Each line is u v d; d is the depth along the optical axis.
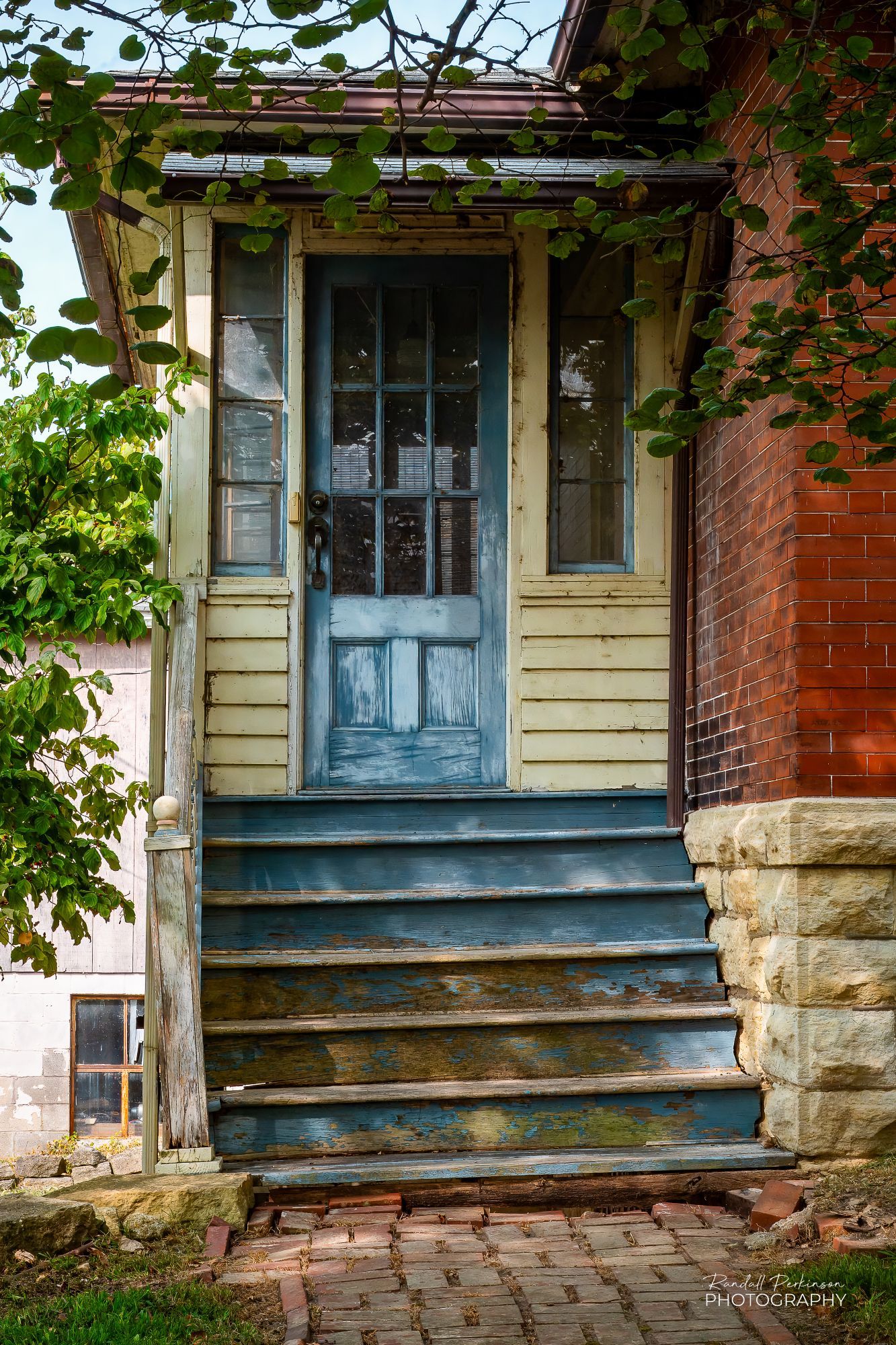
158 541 5.35
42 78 2.55
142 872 9.33
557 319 5.92
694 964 4.73
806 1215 3.65
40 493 5.52
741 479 4.84
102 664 9.30
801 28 4.45
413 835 5.13
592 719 5.74
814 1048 4.06
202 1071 4.01
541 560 5.80
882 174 3.19
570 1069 4.46
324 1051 4.38
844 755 4.20
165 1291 3.28
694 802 5.41
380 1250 3.59
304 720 5.77
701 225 5.07
